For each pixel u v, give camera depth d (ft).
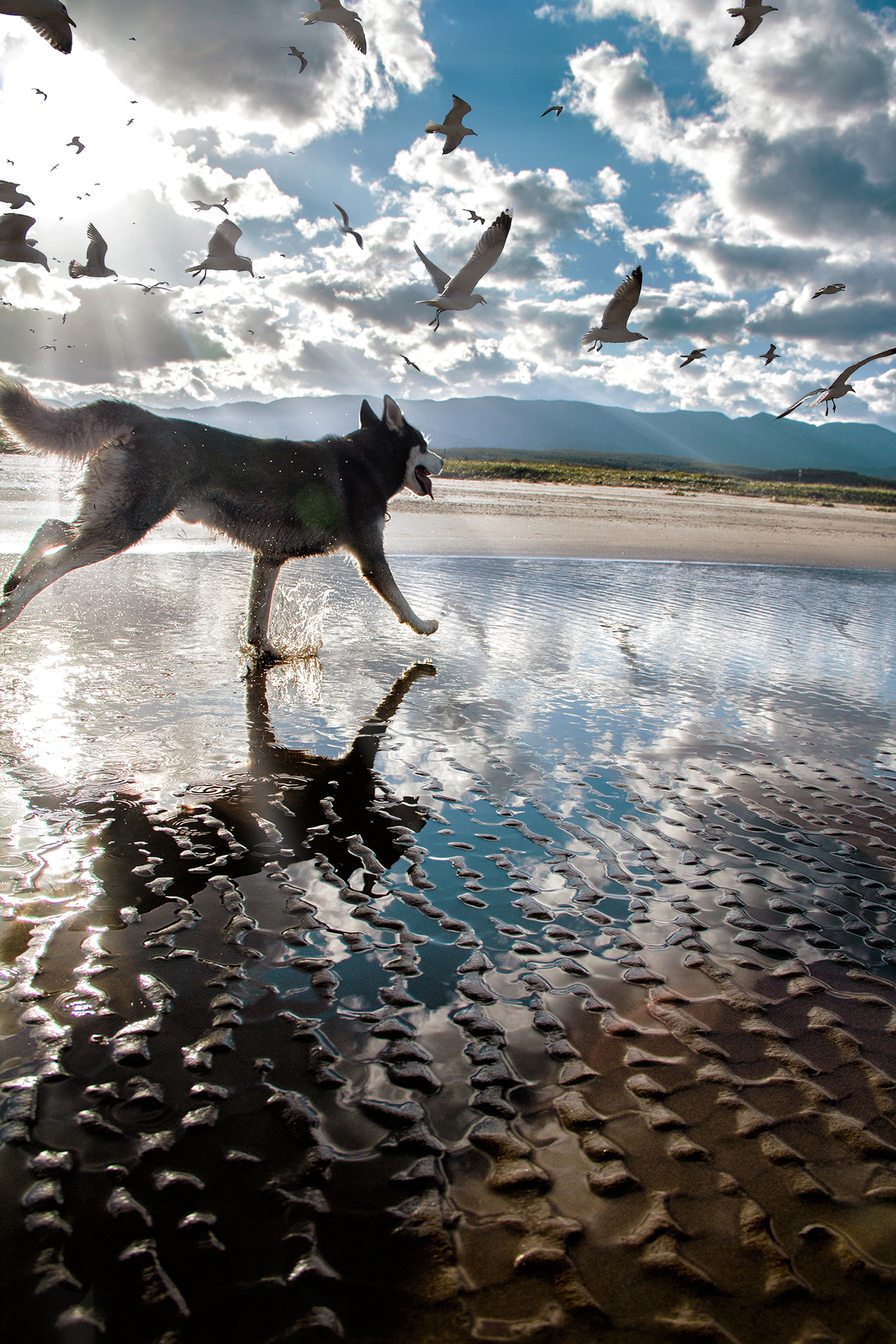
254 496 21.98
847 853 13.12
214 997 8.61
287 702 19.38
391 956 9.54
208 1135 6.76
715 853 12.88
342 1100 7.25
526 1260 5.77
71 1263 5.55
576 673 23.91
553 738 18.01
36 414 19.01
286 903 10.60
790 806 14.96
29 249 19.81
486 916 10.57
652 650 27.63
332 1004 8.60
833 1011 9.02
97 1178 6.27
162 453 20.30
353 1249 5.78
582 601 36.70
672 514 91.09
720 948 10.18
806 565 58.85
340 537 24.43
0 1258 5.56
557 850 12.59
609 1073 7.82
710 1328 5.33
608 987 9.21
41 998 8.45
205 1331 5.13
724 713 20.84
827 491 189.47
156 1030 8.04
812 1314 5.48
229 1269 5.57
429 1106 7.24
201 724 17.42
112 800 13.46
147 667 21.40
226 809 13.38
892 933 10.80
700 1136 7.10
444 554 49.78
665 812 14.38
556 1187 6.44
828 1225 6.24
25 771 14.35
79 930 9.73
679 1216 6.23
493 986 9.09
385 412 25.84
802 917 11.05
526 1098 7.42
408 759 16.17
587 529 68.28
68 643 23.08
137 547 43.24
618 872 12.02
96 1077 7.37
